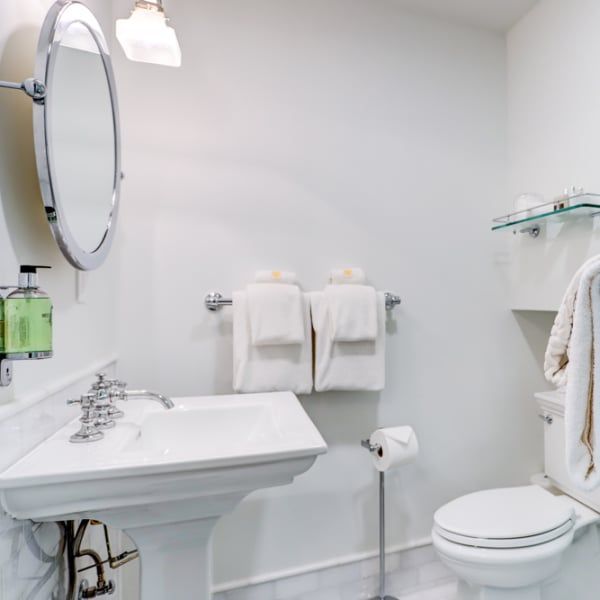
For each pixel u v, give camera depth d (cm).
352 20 151
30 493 61
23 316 59
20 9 71
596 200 126
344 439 147
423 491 157
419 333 158
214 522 80
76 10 82
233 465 70
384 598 145
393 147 156
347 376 135
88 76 91
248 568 135
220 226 136
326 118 148
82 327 98
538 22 154
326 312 135
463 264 164
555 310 146
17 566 65
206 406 108
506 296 170
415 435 144
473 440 164
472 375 165
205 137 135
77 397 93
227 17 138
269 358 129
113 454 69
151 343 129
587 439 59
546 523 115
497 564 107
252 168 139
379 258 153
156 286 130
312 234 145
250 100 139
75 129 83
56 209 72
